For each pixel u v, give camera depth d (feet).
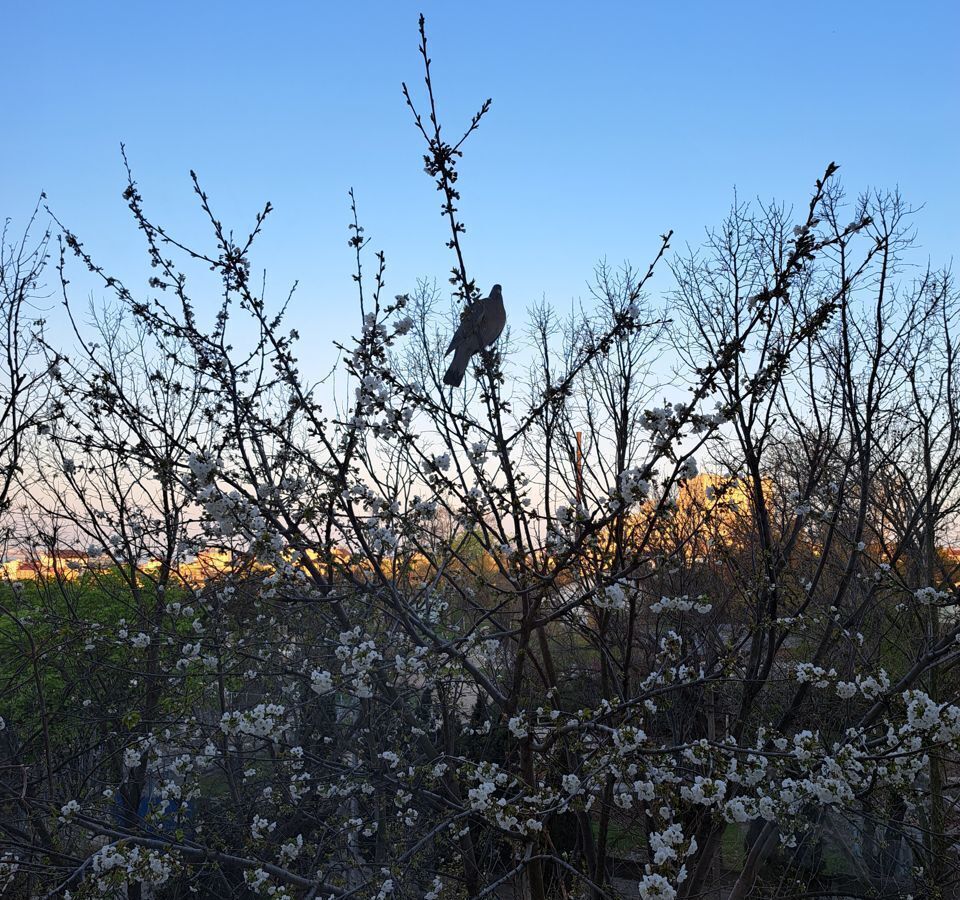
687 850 13.14
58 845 20.57
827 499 24.95
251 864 15.74
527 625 14.49
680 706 22.07
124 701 28.66
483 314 14.83
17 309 25.48
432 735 27.48
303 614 25.81
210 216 16.37
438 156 13.92
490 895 14.82
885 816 21.95
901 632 29.71
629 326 14.76
